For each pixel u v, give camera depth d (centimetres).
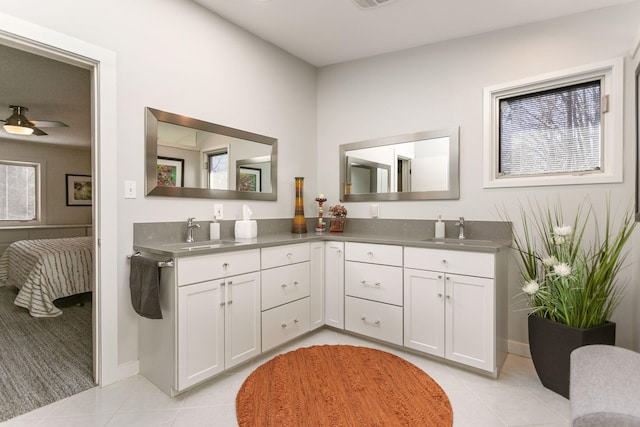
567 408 172
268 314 229
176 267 175
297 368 213
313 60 332
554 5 220
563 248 196
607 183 214
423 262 225
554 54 232
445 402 176
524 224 242
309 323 264
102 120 187
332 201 344
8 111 399
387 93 307
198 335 186
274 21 259
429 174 282
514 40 247
